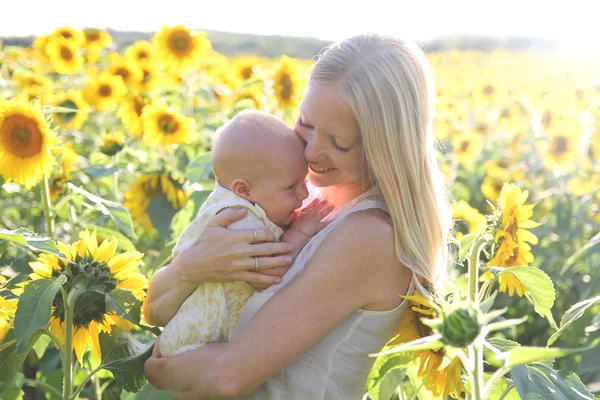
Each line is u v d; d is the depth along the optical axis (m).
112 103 8.10
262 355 2.24
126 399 3.26
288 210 2.42
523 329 5.09
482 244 2.60
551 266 5.60
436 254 2.42
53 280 2.23
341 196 2.54
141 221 5.03
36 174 3.58
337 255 2.29
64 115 7.04
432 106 2.43
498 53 22.36
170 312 2.42
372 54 2.31
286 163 2.36
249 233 2.32
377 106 2.28
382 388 2.79
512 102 9.83
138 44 8.64
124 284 2.55
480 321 1.56
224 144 2.39
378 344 2.39
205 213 2.44
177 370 2.31
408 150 2.31
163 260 3.72
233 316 2.40
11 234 2.28
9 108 3.51
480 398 1.75
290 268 2.36
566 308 5.17
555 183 7.23
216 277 2.32
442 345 1.57
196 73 8.95
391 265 2.33
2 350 2.40
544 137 8.22
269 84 6.29
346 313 2.31
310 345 2.30
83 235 2.56
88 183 5.64
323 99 2.30
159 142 5.72
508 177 7.36
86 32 10.78
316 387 2.34
